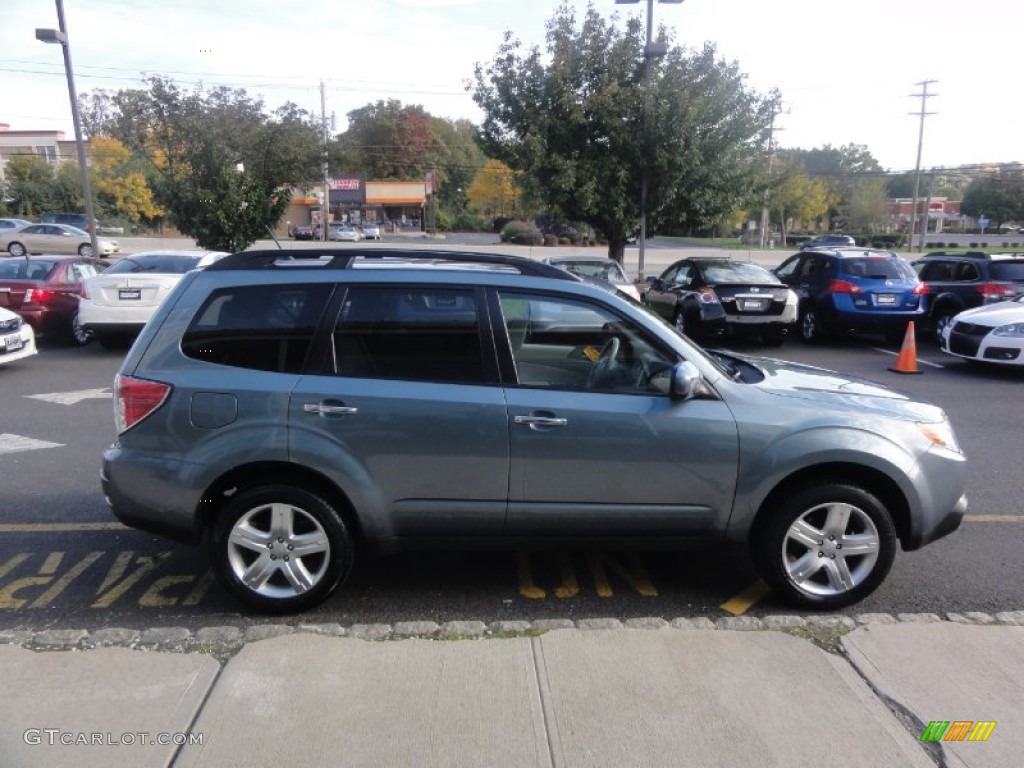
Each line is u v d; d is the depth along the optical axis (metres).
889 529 3.74
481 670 3.19
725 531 3.77
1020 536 4.91
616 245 19.08
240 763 2.62
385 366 3.70
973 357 10.62
